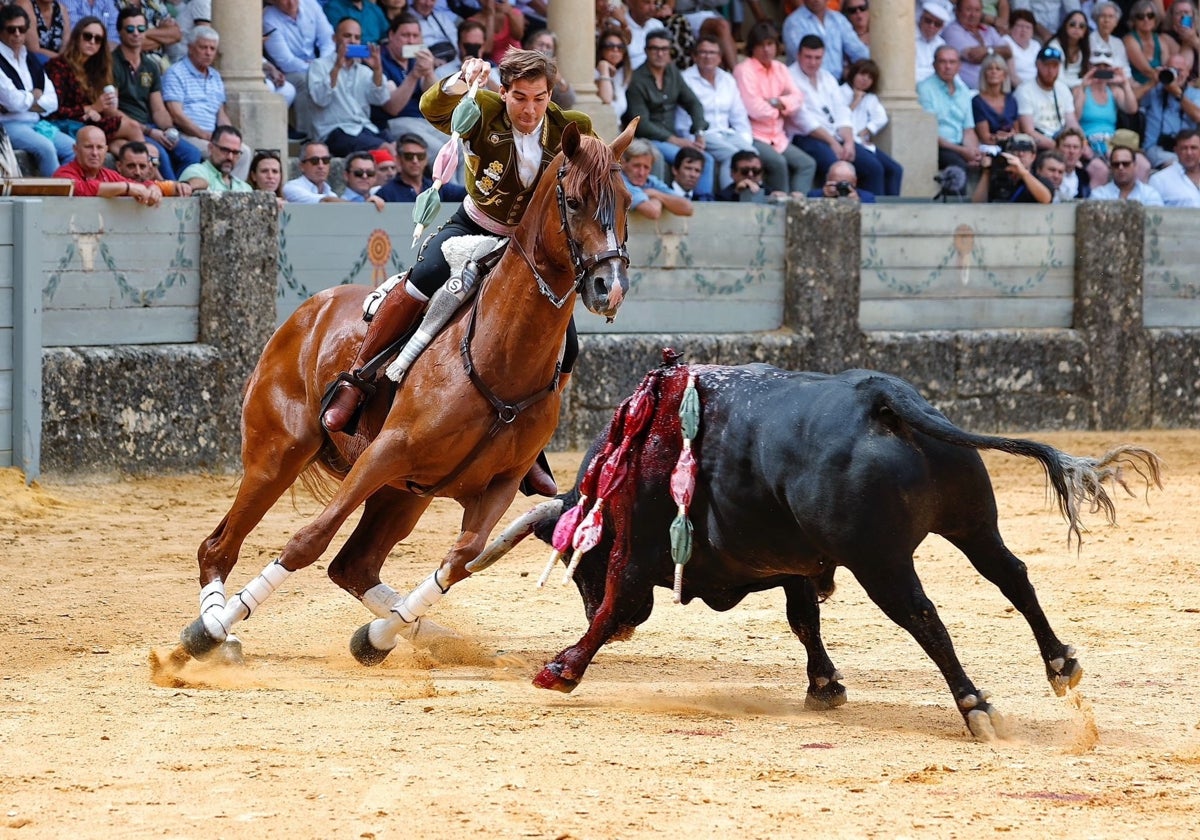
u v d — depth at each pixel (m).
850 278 30.20
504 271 12.79
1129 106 36.69
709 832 8.57
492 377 12.78
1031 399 31.70
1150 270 33.12
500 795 9.24
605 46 30.66
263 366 14.56
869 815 8.92
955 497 11.03
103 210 23.91
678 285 29.14
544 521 12.90
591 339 27.95
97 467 23.50
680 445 11.78
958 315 31.61
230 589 17.50
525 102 13.08
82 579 17.55
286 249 25.67
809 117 32.75
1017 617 15.92
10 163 23.59
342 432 13.77
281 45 29.17
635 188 28.66
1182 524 21.50
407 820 8.71
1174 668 13.60
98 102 25.56
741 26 35.81
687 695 12.61
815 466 10.94
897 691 12.84
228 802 9.09
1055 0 37.69
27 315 22.48
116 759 10.15
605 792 9.35
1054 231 32.19
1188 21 38.53
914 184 34.47
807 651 12.20
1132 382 32.50
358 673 13.62
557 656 12.41
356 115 28.83
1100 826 8.76
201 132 27.34
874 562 10.84
